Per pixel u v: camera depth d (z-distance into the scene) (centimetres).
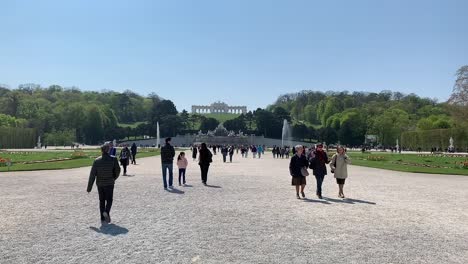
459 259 1149
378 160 7006
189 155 9525
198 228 1509
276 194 2486
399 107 19888
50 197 2267
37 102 19562
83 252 1186
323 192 2619
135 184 3003
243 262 1102
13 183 2989
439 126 14350
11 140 13438
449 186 3031
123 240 1327
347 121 18075
